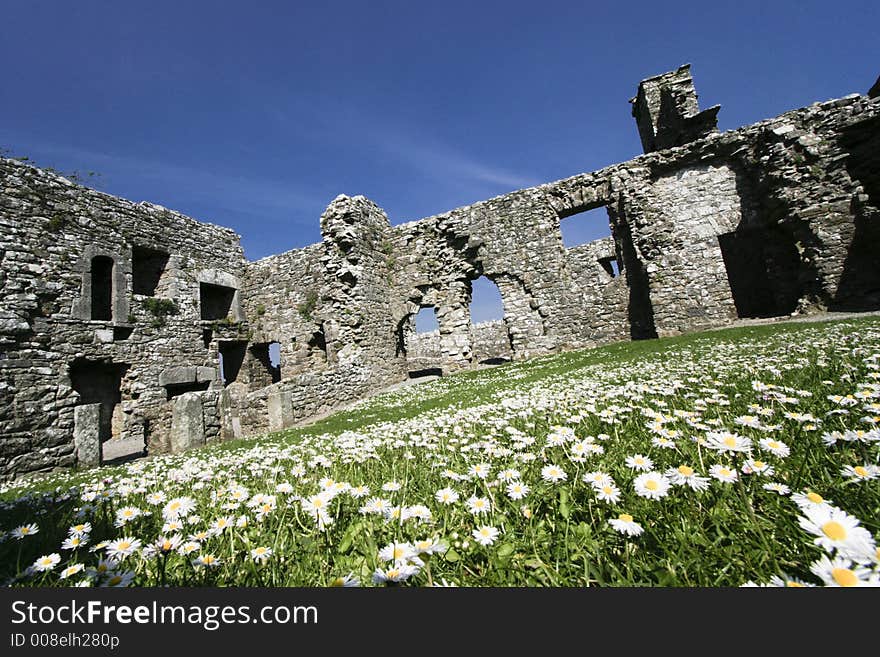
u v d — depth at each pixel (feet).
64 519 9.63
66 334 42.80
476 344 88.38
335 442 17.67
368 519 6.70
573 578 4.91
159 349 52.85
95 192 48.34
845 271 42.01
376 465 11.19
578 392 19.03
